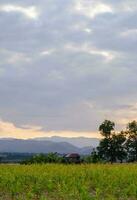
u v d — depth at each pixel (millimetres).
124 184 31516
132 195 27344
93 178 33625
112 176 34250
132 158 97375
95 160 65812
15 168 38969
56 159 59656
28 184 30656
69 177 33281
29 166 41594
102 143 96625
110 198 25031
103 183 30344
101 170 37812
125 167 41469
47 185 28766
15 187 27688
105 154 96625
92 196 26000
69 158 60688
